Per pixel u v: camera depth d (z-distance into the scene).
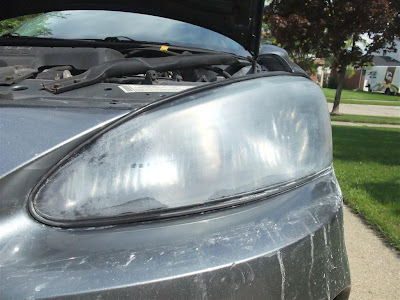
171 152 1.24
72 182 1.15
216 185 1.27
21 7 2.87
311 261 1.30
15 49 2.35
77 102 1.39
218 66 2.76
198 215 1.22
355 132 10.81
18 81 1.71
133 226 1.15
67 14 3.04
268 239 1.21
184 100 1.31
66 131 1.21
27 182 1.13
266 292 1.18
